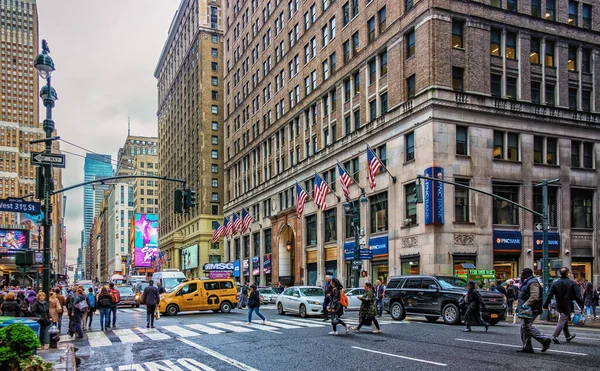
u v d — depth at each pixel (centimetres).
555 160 3703
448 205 3256
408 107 3534
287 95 5828
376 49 4022
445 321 2050
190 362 1241
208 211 9506
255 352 1362
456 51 3425
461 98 3369
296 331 1838
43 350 1461
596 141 3841
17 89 15150
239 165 7638
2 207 1627
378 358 1201
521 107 3562
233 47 8038
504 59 3581
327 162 4762
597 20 4000
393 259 3634
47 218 1711
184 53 11362
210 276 6353
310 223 5169
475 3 3506
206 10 10069
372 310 1731
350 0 4478
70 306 1897
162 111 14000
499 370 1021
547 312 2216
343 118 4562
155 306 2195
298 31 5594
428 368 1059
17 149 11025
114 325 2248
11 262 4491
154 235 11550
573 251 3644
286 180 5731
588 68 3953
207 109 9806
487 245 3325
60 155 1752
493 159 3438
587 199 3803
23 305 2270
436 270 3166
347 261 4366
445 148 3297
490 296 2016
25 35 15475
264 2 6675
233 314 2888
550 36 3772
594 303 2511
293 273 5788
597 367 1038
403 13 3675
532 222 3509
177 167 11838
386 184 3791
